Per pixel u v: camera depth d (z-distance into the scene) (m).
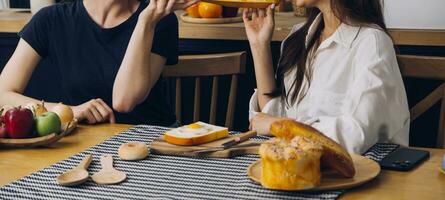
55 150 1.71
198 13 2.83
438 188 1.41
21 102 2.22
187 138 1.66
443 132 2.10
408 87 2.72
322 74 2.04
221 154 1.62
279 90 2.17
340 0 2.00
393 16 2.68
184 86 2.96
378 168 1.49
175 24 2.34
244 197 1.35
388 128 1.84
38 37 2.34
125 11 2.32
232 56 2.34
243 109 2.92
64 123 1.89
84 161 1.55
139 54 2.19
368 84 1.83
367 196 1.37
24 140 1.72
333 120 1.74
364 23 2.00
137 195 1.37
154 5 2.15
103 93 2.31
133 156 1.59
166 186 1.42
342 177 1.43
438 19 2.61
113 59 2.29
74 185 1.42
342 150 1.43
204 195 1.36
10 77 2.31
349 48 1.99
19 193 1.38
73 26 2.32
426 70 2.11
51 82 3.03
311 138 1.45
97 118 1.98
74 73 2.32
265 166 1.39
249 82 2.88
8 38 3.01
